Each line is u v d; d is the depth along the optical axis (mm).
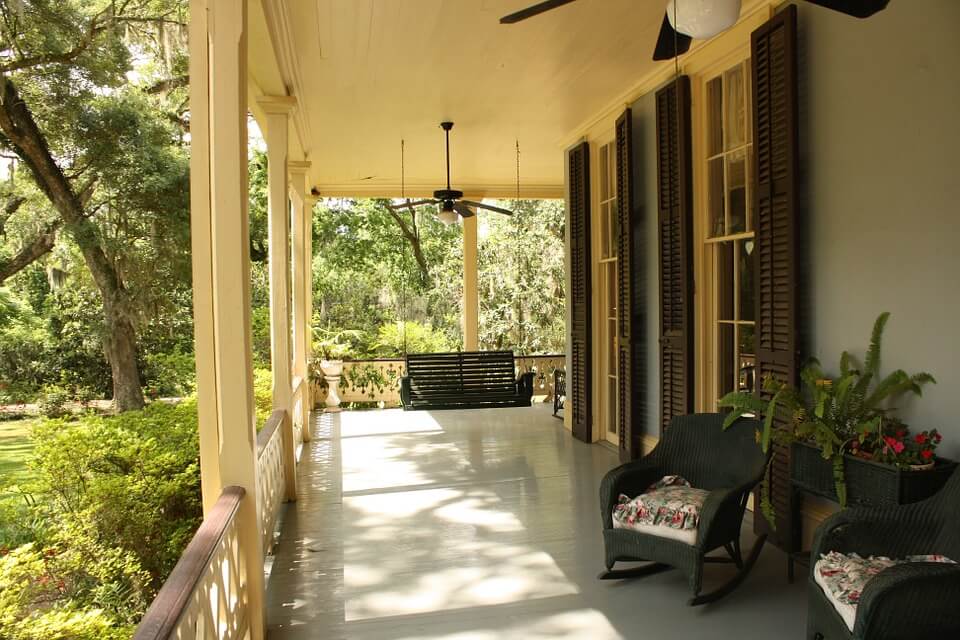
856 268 3330
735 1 2188
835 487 3061
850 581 2279
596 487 5211
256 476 2783
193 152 2688
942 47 2832
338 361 9852
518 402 7477
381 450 6773
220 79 2660
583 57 4922
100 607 3834
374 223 17562
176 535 4242
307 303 9930
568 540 4031
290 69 4820
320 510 4758
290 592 3355
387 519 4516
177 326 12094
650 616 3008
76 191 10898
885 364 3168
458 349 15695
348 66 5031
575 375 7266
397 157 8281
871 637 2045
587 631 2881
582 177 6816
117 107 10195
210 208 2727
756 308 3895
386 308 17953
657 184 5246
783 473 3707
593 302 6918
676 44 2754
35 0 9141
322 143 7500
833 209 3477
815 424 3051
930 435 2801
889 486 2756
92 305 11836
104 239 10273
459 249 18078
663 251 5090
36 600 3803
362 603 3215
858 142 3299
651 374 5617
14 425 10422
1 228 10578
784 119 3639
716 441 3547
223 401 2711
